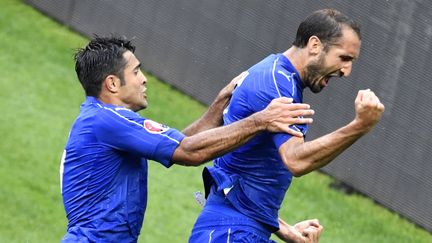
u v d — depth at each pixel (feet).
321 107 134.41
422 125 128.98
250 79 65.92
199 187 136.56
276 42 139.44
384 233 130.72
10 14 162.30
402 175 131.13
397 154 131.13
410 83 128.98
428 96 128.16
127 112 64.28
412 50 128.57
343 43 64.23
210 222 67.67
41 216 128.57
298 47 65.46
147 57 150.51
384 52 130.11
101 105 64.80
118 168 64.59
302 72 65.26
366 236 130.52
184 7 147.43
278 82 64.80
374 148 132.77
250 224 67.10
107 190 64.44
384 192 132.77
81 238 64.03
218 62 145.07
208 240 67.31
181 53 148.15
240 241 66.69
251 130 62.44
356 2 131.13
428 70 127.85
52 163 136.87
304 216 131.85
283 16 138.62
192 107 146.51
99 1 155.63
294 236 72.90
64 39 158.40
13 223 126.62
